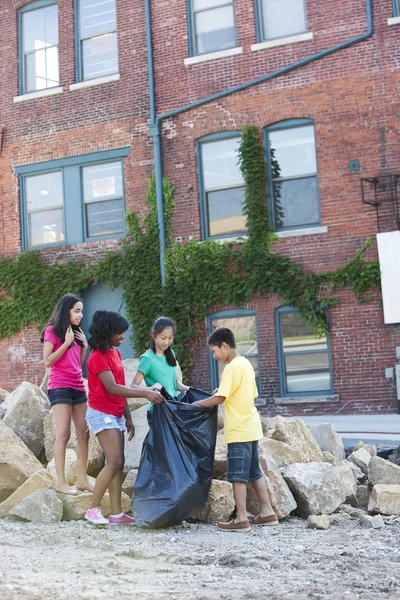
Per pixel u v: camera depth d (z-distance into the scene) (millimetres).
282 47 19109
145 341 19844
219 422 10102
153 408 7969
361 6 18484
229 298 19062
